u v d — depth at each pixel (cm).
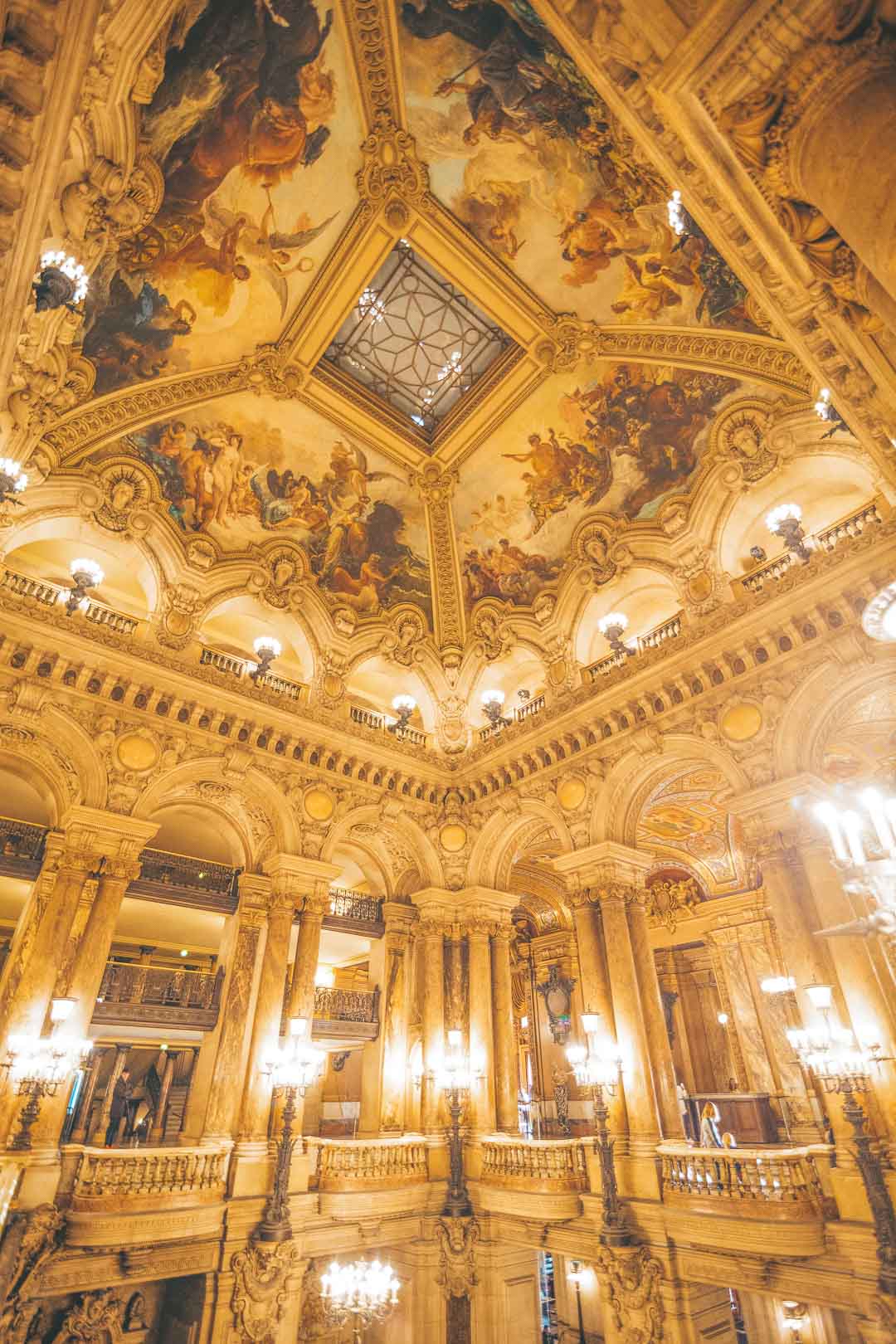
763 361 1212
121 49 606
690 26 479
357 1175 1288
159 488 1414
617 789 1430
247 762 1434
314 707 1571
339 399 1480
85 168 665
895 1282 817
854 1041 970
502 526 1702
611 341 1348
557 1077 2098
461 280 1308
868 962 1000
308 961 1388
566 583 1633
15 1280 913
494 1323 1238
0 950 1495
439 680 1802
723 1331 1078
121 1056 1502
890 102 400
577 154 1092
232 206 1142
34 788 1285
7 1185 925
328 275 1281
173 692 1362
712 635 1298
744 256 666
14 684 1205
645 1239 1087
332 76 1046
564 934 2236
